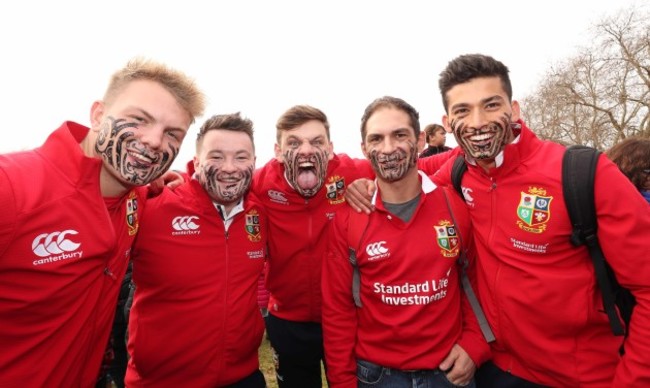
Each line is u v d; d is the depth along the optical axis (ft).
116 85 6.26
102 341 6.77
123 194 6.72
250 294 8.93
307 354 11.16
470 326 8.05
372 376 8.16
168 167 6.62
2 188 5.08
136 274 8.53
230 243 8.77
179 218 8.43
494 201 7.47
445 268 7.89
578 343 6.97
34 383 5.67
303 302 10.79
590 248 6.73
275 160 11.48
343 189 11.02
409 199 8.40
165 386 8.52
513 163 7.27
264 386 9.43
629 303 7.25
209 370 8.38
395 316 7.93
